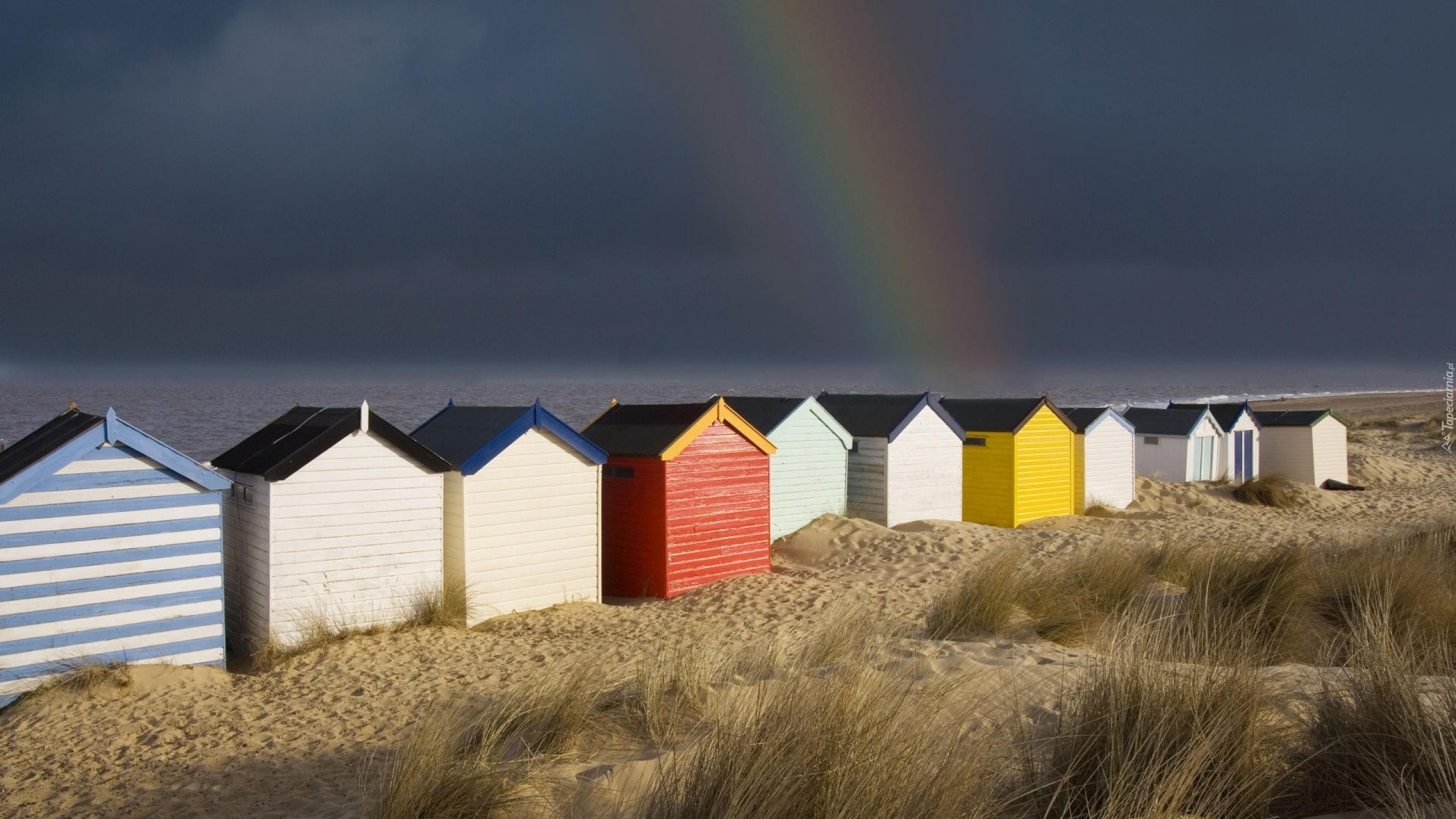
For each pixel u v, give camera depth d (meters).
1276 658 7.77
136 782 6.65
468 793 4.97
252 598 10.59
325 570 10.58
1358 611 8.66
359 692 8.69
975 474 20.77
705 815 4.19
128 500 9.17
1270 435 28.59
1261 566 9.66
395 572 11.09
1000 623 9.37
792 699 4.93
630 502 14.28
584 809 4.75
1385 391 110.56
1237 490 24.64
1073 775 4.50
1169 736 4.62
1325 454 28.19
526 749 5.78
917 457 18.56
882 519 18.12
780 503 17.31
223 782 6.55
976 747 4.70
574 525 12.84
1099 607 9.95
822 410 17.91
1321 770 4.63
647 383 126.38
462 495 11.77
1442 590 9.16
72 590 8.91
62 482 8.88
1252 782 4.34
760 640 9.17
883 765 4.23
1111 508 22.55
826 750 4.36
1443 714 4.74
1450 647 7.79
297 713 8.10
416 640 10.53
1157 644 5.65
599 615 12.08
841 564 15.59
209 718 8.03
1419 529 13.47
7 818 6.18
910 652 8.01
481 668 9.42
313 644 10.26
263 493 10.41
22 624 8.68
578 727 6.12
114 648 9.09
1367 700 4.90
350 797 6.00
